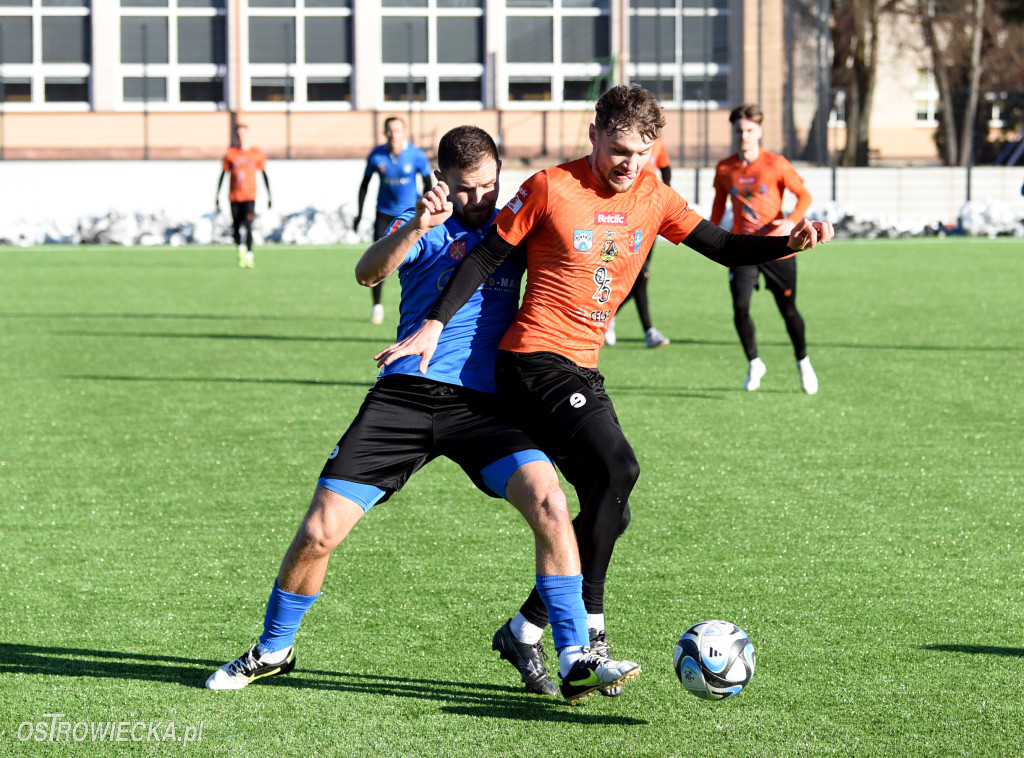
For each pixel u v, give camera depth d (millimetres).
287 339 45625
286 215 106125
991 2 155625
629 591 17312
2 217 113750
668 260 87312
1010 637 15453
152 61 135625
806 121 139625
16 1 133750
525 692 13789
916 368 38250
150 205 115500
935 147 170500
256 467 25438
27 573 18281
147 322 50969
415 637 15547
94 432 28953
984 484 23734
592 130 13953
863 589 17406
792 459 25906
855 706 13289
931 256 85250
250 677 13891
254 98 137375
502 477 13328
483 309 14195
